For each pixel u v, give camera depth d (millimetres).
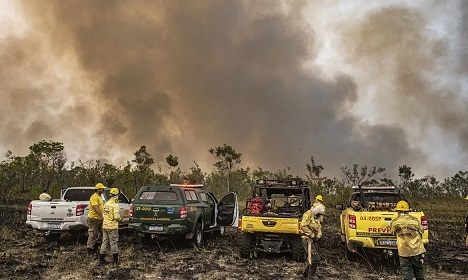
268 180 10703
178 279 7129
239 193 34250
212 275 7414
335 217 19938
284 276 7344
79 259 8586
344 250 10250
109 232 8219
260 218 8828
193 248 10375
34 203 10523
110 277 7195
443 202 30750
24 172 26562
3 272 7430
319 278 7219
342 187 27406
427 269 8148
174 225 9773
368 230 7980
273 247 8852
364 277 7402
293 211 10258
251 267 8141
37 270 7617
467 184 35656
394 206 9383
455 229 15500
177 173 30281
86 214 10523
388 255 8234
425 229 7910
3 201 24266
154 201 10109
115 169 27953
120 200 12352
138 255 9266
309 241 6785
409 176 33188
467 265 8555
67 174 28891
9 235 12070
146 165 27922
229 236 13062
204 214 11109
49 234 11266
